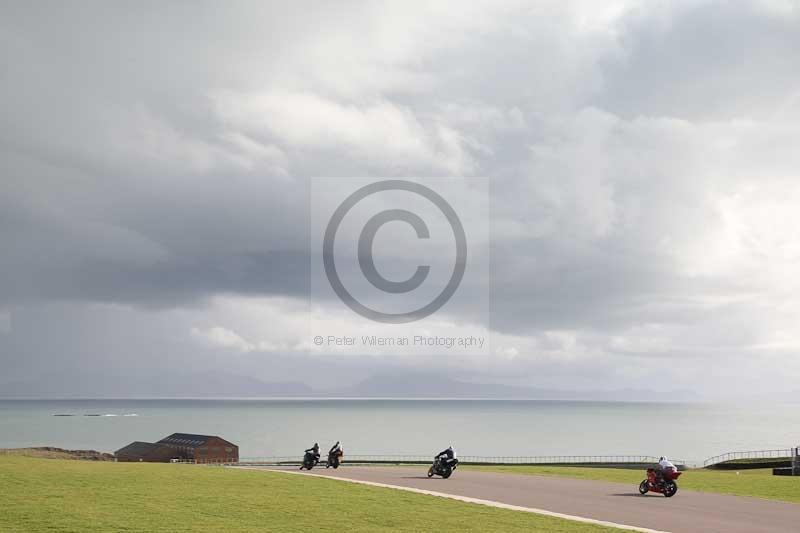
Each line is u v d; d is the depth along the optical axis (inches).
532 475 1887.3
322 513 1072.8
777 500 1336.1
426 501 1232.8
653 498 1353.3
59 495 1201.4
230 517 1019.3
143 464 2139.5
